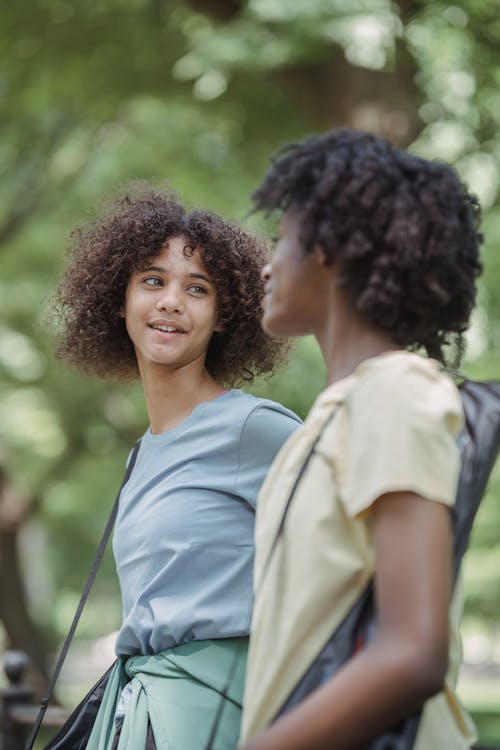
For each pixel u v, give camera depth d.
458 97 9.72
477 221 1.95
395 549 1.63
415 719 1.63
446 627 1.59
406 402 1.70
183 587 2.80
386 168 1.84
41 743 12.25
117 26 10.92
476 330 11.26
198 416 2.96
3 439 15.53
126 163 13.80
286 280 1.94
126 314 3.23
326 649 1.73
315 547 1.76
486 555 16.56
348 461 1.73
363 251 1.82
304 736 1.57
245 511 2.84
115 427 16.06
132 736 2.71
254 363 3.50
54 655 21.47
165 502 2.86
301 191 1.92
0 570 15.35
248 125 11.78
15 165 14.82
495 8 9.38
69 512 18.45
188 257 3.15
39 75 11.46
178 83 11.44
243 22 9.62
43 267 14.95
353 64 9.52
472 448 1.77
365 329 1.88
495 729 14.11
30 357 14.96
